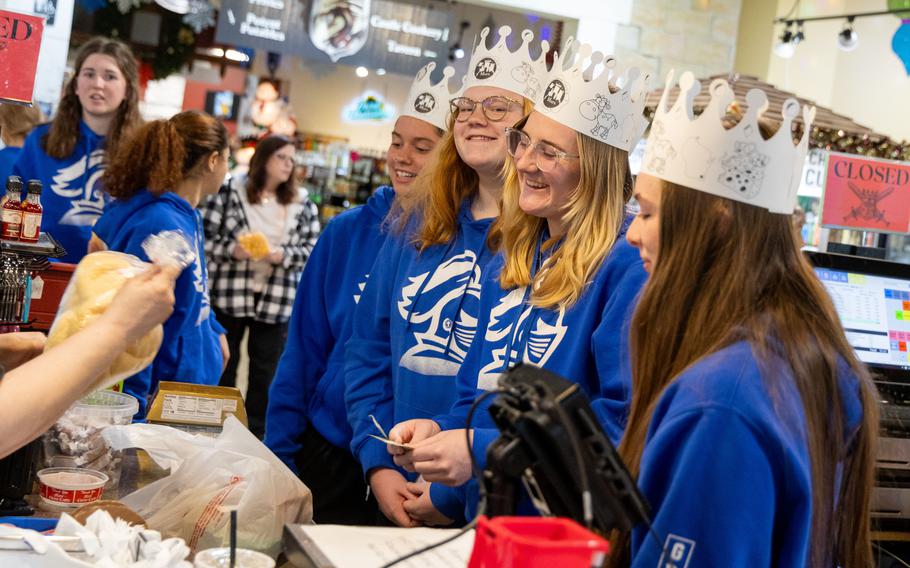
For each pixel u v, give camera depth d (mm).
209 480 1716
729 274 1283
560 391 1043
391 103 11008
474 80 2188
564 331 1877
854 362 1316
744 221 1303
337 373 2502
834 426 1273
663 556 1144
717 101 1306
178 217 2982
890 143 3662
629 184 2037
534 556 891
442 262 2205
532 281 1984
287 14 6566
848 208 2768
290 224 5598
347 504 2467
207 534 1631
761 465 1144
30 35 2496
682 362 1286
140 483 1965
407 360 2174
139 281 1374
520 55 2156
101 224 3080
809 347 1251
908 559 2262
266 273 5590
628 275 1795
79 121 3762
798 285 1312
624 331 1688
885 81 6805
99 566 1305
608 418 1717
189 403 2365
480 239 2178
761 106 1311
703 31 6676
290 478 1748
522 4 6391
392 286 2330
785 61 6973
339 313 2570
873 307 2443
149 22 7914
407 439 1865
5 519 1563
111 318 1342
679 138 1333
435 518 1976
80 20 7730
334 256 2633
